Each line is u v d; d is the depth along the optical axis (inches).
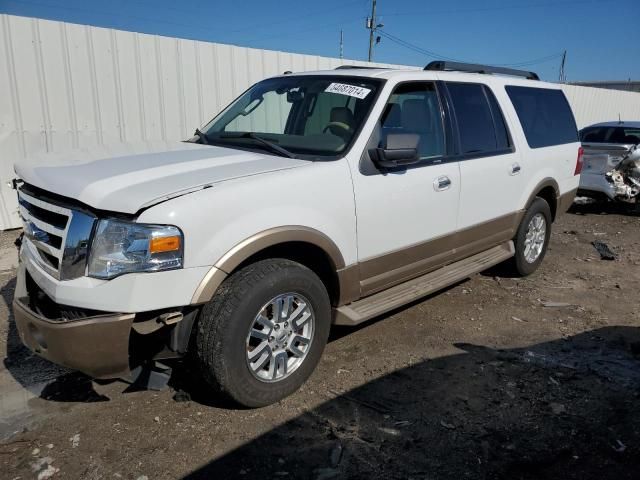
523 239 225.8
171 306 110.2
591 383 148.3
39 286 118.0
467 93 192.2
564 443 121.3
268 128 173.2
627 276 251.8
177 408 130.9
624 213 415.2
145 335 120.0
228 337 118.1
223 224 114.7
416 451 117.0
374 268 152.9
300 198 129.2
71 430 121.5
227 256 115.3
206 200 112.7
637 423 129.8
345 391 140.1
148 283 107.0
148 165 128.1
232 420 126.1
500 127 205.2
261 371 128.6
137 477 106.8
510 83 219.0
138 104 303.7
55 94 275.9
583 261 276.7
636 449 119.9
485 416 130.9
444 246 178.2
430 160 168.6
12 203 274.1
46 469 108.3
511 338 177.0
